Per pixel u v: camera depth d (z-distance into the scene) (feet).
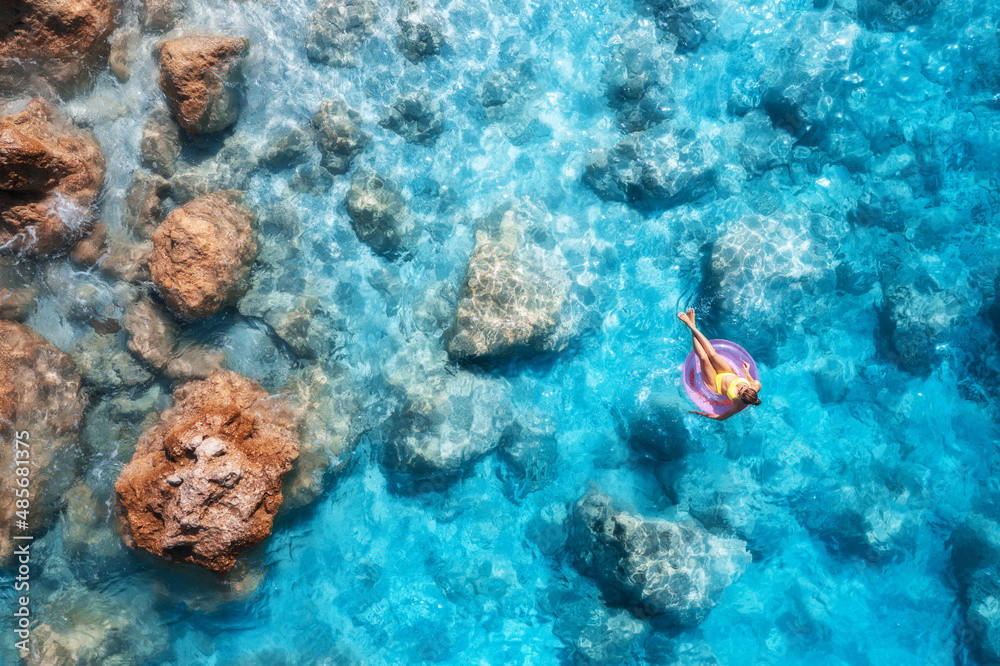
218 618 22.36
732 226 25.07
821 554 25.02
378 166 24.75
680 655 23.21
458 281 24.47
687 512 24.29
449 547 24.07
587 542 23.47
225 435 20.16
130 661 21.53
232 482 19.16
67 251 22.12
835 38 25.76
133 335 21.83
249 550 21.21
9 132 19.48
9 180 19.88
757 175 26.45
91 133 22.71
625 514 23.02
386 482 23.84
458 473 23.80
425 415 22.77
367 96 24.80
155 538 19.86
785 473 24.86
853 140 26.20
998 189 26.40
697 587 22.71
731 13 26.35
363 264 24.53
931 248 26.32
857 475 24.94
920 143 26.58
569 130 25.86
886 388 25.77
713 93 26.45
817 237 25.38
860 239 26.17
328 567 23.36
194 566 20.68
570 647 23.72
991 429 25.62
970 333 25.73
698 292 25.40
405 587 23.81
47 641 20.25
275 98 24.18
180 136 23.36
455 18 25.05
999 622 23.43
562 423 24.82
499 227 24.34
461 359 23.61
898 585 24.97
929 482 25.17
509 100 25.53
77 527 21.09
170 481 19.12
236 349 23.08
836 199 26.43
